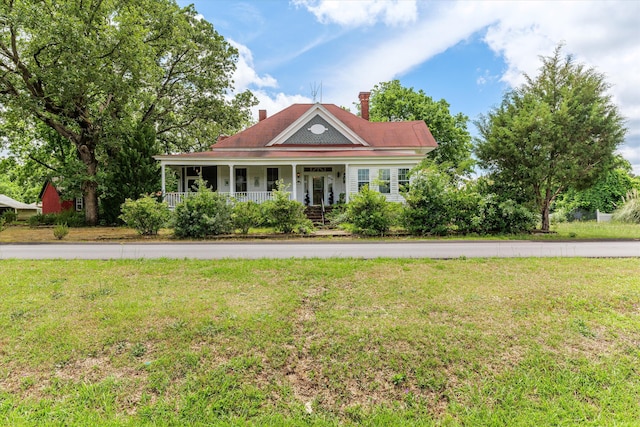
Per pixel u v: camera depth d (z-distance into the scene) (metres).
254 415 2.83
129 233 13.97
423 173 13.27
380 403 2.98
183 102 24.23
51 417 2.76
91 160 18.89
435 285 5.47
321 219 16.94
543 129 12.13
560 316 4.30
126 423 2.70
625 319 4.21
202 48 23.28
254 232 13.31
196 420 2.76
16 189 47.31
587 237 11.51
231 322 4.11
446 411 2.90
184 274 6.18
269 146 21.11
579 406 2.91
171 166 20.25
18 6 14.13
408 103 30.02
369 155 17.98
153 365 3.36
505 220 12.55
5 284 5.55
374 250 8.88
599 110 12.14
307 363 3.45
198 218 12.30
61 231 12.18
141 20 17.20
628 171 22.88
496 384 3.16
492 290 5.21
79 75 14.95
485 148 13.23
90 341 3.72
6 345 3.66
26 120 19.17
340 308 4.57
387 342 3.73
